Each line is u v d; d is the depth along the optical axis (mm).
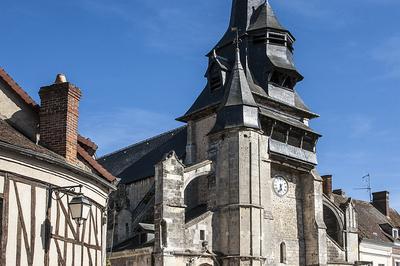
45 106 16172
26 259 12898
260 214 32750
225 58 39250
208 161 33875
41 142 16000
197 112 37844
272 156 35500
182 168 31766
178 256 30375
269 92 37562
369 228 44094
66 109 15930
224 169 33438
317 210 37406
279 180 36812
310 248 36844
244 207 32281
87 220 15523
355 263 37938
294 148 37094
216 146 34219
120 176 44625
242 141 33375
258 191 33094
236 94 34688
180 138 42156
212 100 37719
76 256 14711
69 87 16047
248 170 33031
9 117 16219
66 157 15672
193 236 31438
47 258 13508
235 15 41344
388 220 47875
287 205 36906
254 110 34312
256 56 38906
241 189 32562
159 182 31141
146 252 30906
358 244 40062
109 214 38625
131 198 42094
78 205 13773
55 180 14297
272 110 37344
